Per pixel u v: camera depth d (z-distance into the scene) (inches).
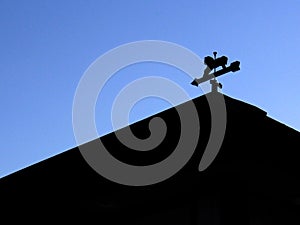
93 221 267.0
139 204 249.4
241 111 209.2
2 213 287.3
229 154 217.3
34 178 256.8
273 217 244.1
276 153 232.8
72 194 252.5
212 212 220.1
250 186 234.1
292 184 250.7
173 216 234.5
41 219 282.0
